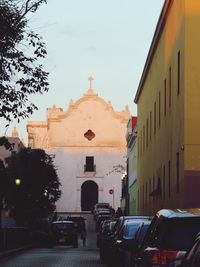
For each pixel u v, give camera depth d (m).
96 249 46.78
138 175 58.81
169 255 10.22
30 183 49.81
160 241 10.46
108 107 92.06
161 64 39.12
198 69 28.59
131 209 69.38
